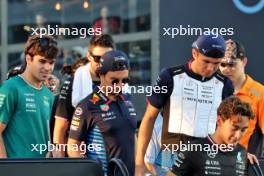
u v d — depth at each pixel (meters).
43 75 12.89
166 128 12.42
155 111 12.34
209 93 12.34
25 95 12.93
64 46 18.42
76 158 10.17
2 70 19.41
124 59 12.34
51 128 14.10
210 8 16.12
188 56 16.34
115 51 12.41
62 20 19.34
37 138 13.10
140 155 12.30
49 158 10.06
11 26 19.77
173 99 12.30
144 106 16.38
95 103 12.37
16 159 9.91
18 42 19.69
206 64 12.10
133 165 12.54
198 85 12.30
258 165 10.72
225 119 10.55
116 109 12.43
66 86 13.56
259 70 16.17
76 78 13.55
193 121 12.31
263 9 16.06
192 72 12.30
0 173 9.79
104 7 18.62
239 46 13.89
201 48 12.02
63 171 10.09
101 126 12.33
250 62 16.14
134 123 12.63
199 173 10.70
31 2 19.80
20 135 12.91
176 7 16.28
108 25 18.50
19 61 19.47
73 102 13.47
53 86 15.83
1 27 19.73
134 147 12.63
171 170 10.77
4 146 12.77
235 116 10.45
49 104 13.48
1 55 19.53
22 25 19.70
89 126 12.40
